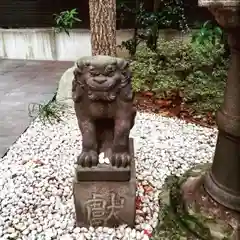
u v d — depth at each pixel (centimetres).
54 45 561
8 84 443
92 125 168
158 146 266
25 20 554
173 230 148
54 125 311
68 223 181
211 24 343
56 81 454
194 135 289
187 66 354
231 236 135
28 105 364
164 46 389
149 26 427
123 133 163
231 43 125
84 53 558
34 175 226
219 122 142
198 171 187
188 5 459
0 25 562
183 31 440
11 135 295
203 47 361
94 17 304
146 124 309
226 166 145
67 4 530
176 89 345
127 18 484
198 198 155
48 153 259
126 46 437
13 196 205
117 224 177
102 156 173
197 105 330
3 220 185
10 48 574
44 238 171
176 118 331
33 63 552
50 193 206
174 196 167
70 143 274
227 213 142
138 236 170
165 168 232
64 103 345
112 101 159
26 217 187
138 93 359
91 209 172
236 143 139
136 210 188
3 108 359
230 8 106
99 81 151
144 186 211
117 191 168
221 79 339
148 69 360
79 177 165
